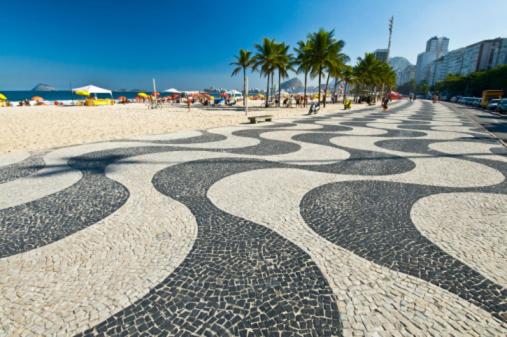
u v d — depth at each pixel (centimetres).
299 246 271
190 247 268
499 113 2281
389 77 4566
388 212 347
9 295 204
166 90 4181
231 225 312
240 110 2342
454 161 609
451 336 174
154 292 209
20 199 377
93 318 185
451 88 6538
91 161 581
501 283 221
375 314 190
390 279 225
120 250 262
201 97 4328
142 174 492
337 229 305
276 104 3192
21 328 177
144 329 177
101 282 219
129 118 1516
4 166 540
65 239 279
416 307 196
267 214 340
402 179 478
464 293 210
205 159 603
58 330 176
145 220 321
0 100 3116
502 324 183
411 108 2856
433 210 353
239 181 459
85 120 1381
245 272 233
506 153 697
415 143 828
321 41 2555
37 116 1575
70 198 382
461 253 260
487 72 4691
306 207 361
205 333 175
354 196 399
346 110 2419
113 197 387
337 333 176
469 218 331
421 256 256
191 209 352
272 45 2664
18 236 284
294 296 206
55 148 711
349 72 3703
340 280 223
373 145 787
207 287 215
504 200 386
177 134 949
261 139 859
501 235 292
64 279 222
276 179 471
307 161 594
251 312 192
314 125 1245
